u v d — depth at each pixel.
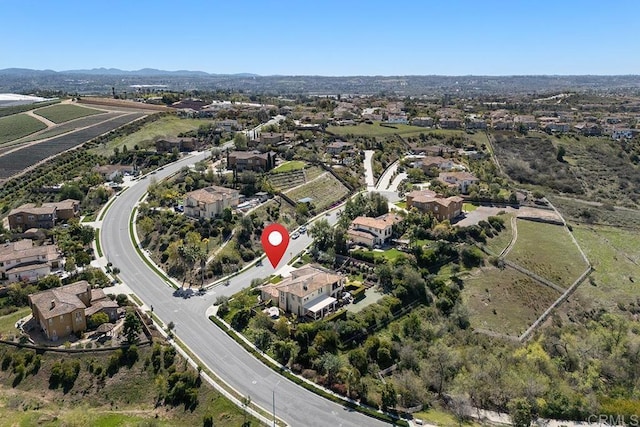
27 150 192.38
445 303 98.06
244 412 67.12
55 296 85.69
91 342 80.44
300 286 92.62
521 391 72.06
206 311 93.06
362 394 70.75
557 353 85.19
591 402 70.81
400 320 92.31
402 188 165.12
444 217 136.75
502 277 112.00
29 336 82.44
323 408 68.50
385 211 138.62
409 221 129.38
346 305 95.19
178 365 76.44
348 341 83.69
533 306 103.56
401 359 80.38
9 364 77.06
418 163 194.25
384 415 67.31
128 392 72.44
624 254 132.88
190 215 132.50
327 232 117.94
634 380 78.38
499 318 98.56
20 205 142.38
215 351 80.75
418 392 71.88
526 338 92.69
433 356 79.38
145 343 80.06
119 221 132.88
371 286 103.19
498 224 134.88
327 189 161.50
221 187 142.75
